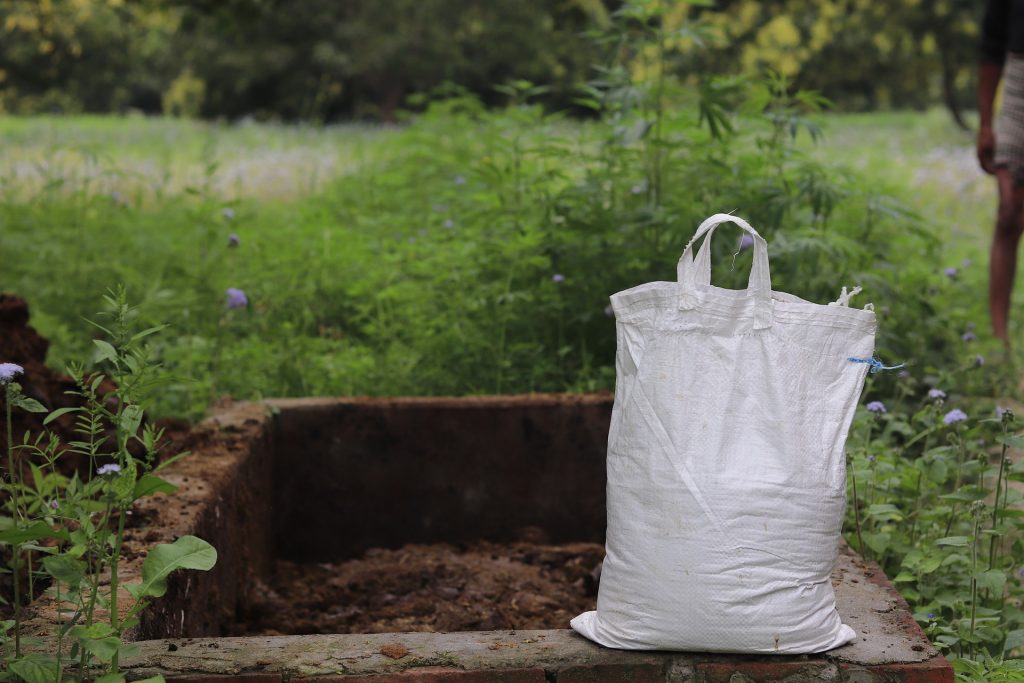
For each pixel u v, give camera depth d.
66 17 28.53
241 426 4.36
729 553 2.47
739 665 2.49
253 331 6.41
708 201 5.69
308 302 6.86
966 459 4.66
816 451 2.55
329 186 11.79
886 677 2.48
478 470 4.82
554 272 5.96
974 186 13.62
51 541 3.03
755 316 2.57
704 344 2.57
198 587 3.28
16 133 20.91
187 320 6.23
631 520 2.56
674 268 5.71
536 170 6.69
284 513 4.75
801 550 2.50
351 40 31.50
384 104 33.06
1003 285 6.41
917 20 23.39
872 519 3.89
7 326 4.20
